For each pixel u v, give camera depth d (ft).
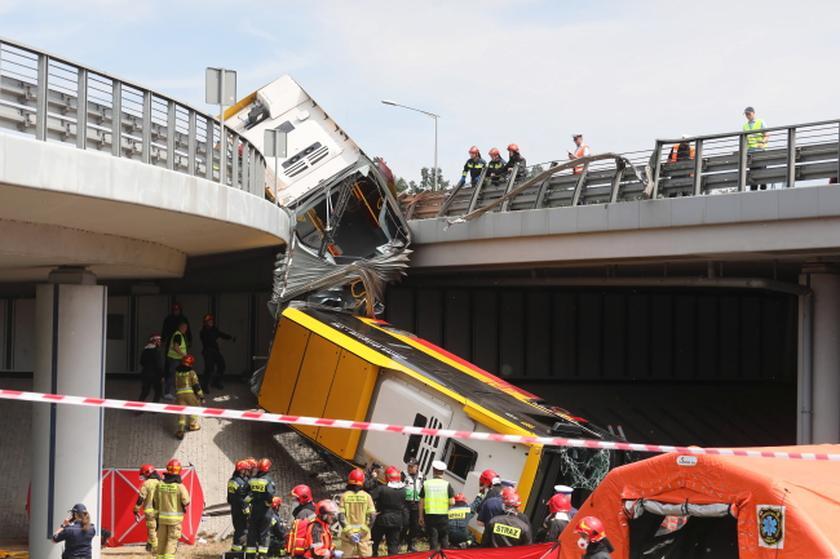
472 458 68.95
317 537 52.95
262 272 108.17
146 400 95.30
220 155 65.05
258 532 63.62
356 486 61.82
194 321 110.52
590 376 121.70
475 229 97.35
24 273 68.80
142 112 56.03
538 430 67.10
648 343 124.47
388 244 99.71
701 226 79.56
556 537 51.44
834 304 83.05
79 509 57.16
